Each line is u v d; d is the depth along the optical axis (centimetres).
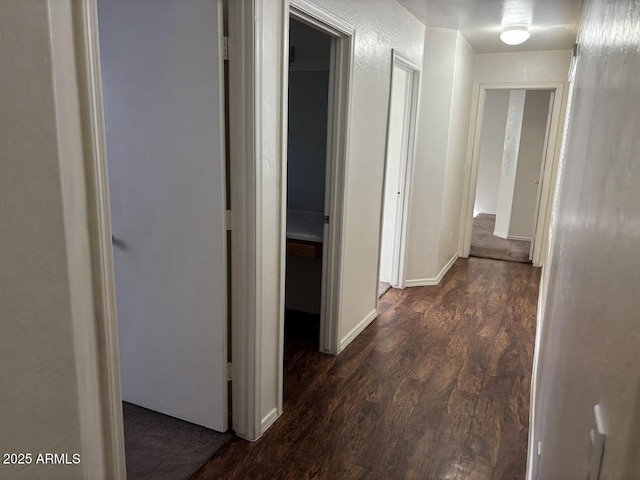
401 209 452
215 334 219
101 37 209
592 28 163
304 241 323
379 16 311
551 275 218
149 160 213
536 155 682
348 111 282
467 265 561
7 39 85
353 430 236
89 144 109
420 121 441
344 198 294
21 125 89
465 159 565
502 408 259
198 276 216
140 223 222
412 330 363
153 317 231
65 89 102
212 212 206
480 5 345
